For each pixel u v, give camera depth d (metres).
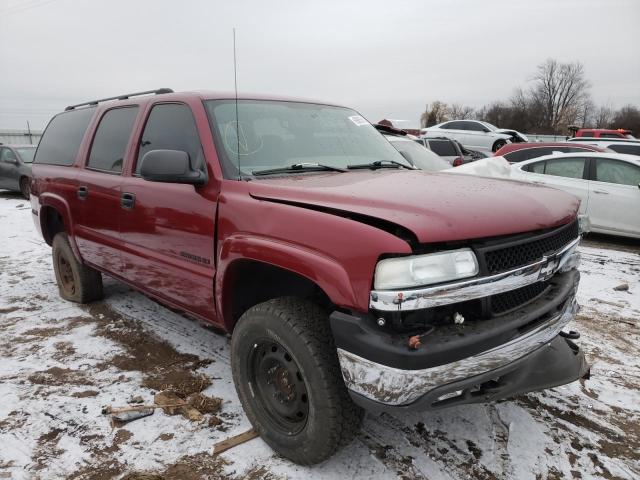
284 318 2.27
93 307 4.61
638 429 2.80
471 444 2.62
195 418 2.79
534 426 2.79
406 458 2.50
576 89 65.00
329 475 2.37
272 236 2.32
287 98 3.54
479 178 2.92
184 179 2.69
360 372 2.00
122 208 3.47
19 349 3.71
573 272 2.71
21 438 2.64
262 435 2.54
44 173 4.70
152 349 3.71
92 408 2.92
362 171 3.05
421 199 2.19
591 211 8.22
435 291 1.92
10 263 6.36
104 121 4.06
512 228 2.15
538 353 2.33
